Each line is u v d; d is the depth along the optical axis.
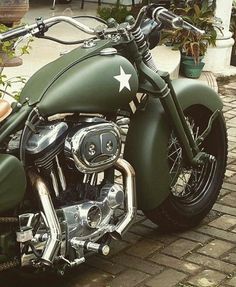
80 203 3.55
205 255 4.09
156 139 3.94
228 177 5.38
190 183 4.48
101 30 3.70
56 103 3.38
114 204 3.67
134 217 3.73
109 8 9.07
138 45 3.84
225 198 4.94
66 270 3.84
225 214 4.67
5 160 3.18
